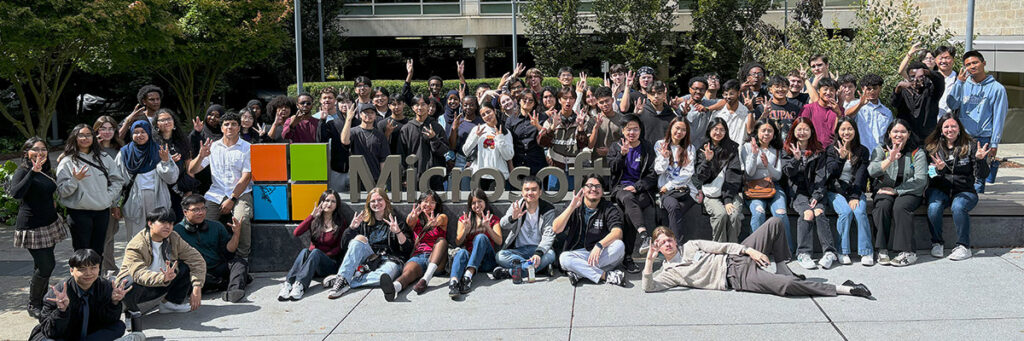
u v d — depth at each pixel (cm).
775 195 778
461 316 660
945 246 808
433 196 777
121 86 2344
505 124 888
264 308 701
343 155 870
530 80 1040
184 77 2262
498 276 759
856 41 1235
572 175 799
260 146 815
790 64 1328
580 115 854
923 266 749
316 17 2595
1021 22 1588
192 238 728
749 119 855
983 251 791
